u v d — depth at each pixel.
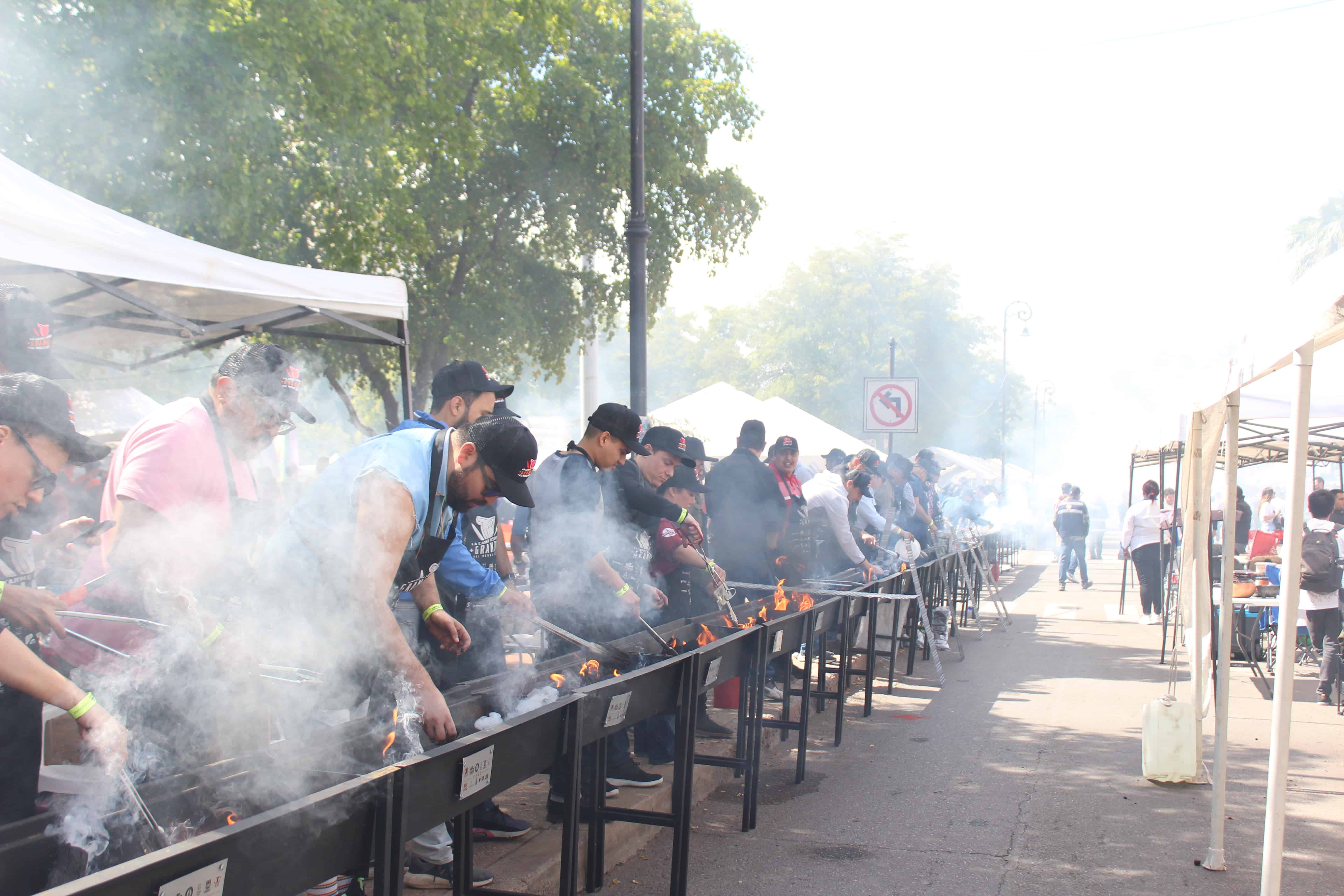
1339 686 7.54
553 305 16.98
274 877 1.80
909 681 8.63
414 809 2.14
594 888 3.80
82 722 1.95
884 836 4.54
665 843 4.43
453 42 11.49
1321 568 7.80
